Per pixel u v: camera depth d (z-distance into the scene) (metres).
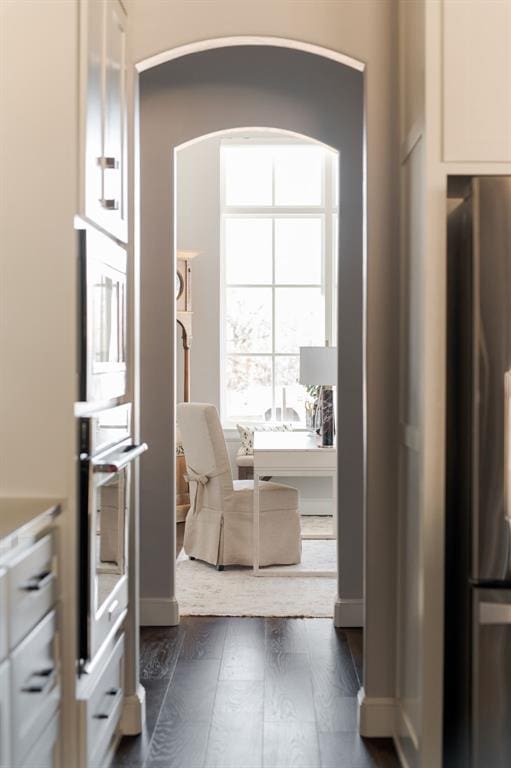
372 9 3.16
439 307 2.63
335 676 3.86
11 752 1.88
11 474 2.46
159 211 4.58
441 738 2.64
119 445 2.87
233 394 8.14
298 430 8.02
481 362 2.51
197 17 3.17
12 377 2.46
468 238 2.60
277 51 4.55
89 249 2.51
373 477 3.20
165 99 4.55
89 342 2.51
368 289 3.18
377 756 3.06
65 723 2.38
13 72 2.46
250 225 8.15
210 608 4.89
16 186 2.46
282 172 8.15
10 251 2.46
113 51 2.89
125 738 3.21
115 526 2.81
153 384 4.63
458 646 2.71
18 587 1.97
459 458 2.72
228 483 5.75
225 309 8.13
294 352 8.13
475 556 2.53
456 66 2.59
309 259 8.15
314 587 5.34
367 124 3.17
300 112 4.57
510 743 2.54
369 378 3.19
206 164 7.92
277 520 5.79
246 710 3.47
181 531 7.22
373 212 3.18
